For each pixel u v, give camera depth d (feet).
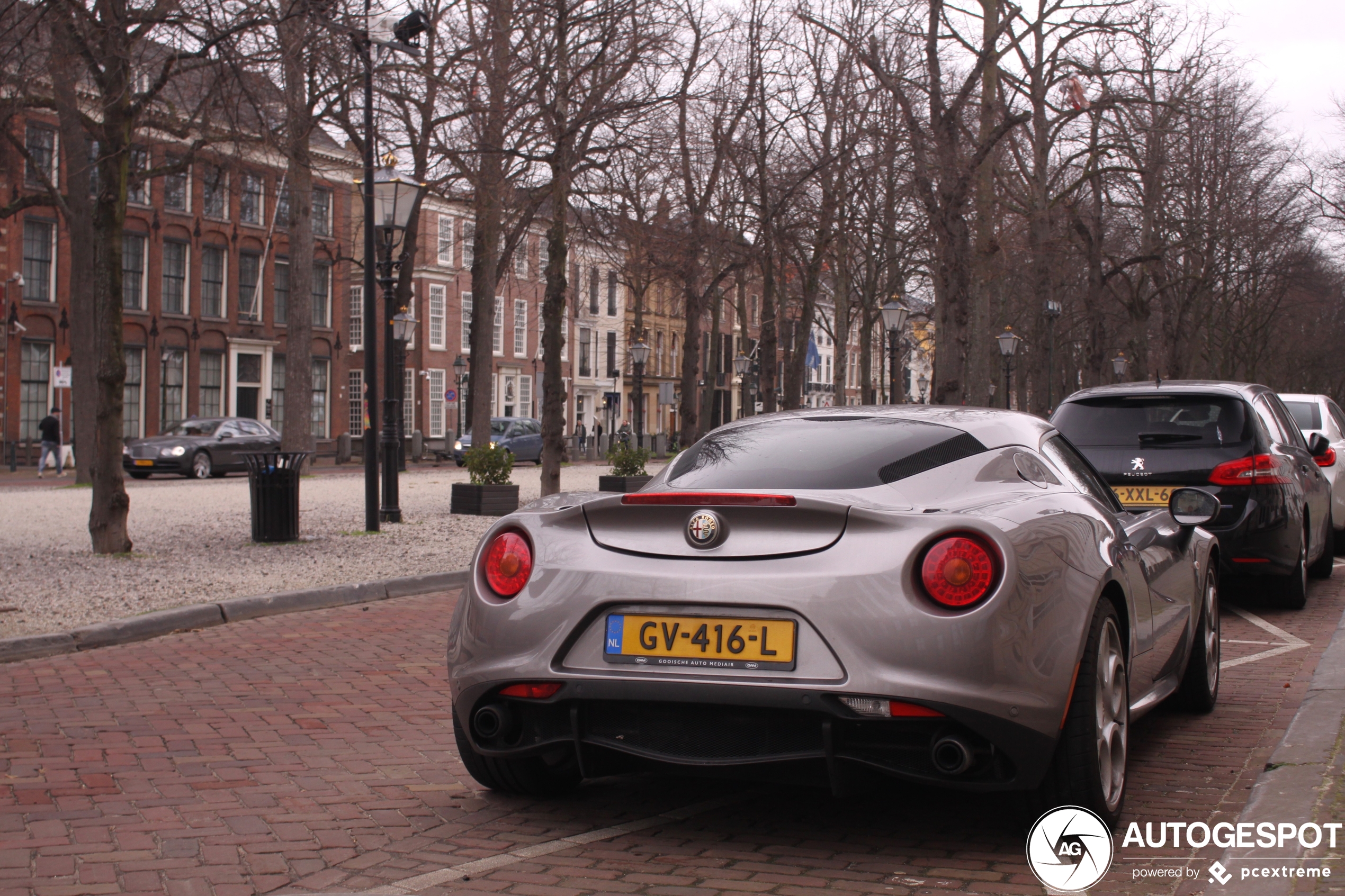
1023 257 122.42
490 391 98.37
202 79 38.78
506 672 12.17
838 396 116.78
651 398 231.91
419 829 13.19
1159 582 15.76
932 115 62.18
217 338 142.72
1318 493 32.48
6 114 39.91
